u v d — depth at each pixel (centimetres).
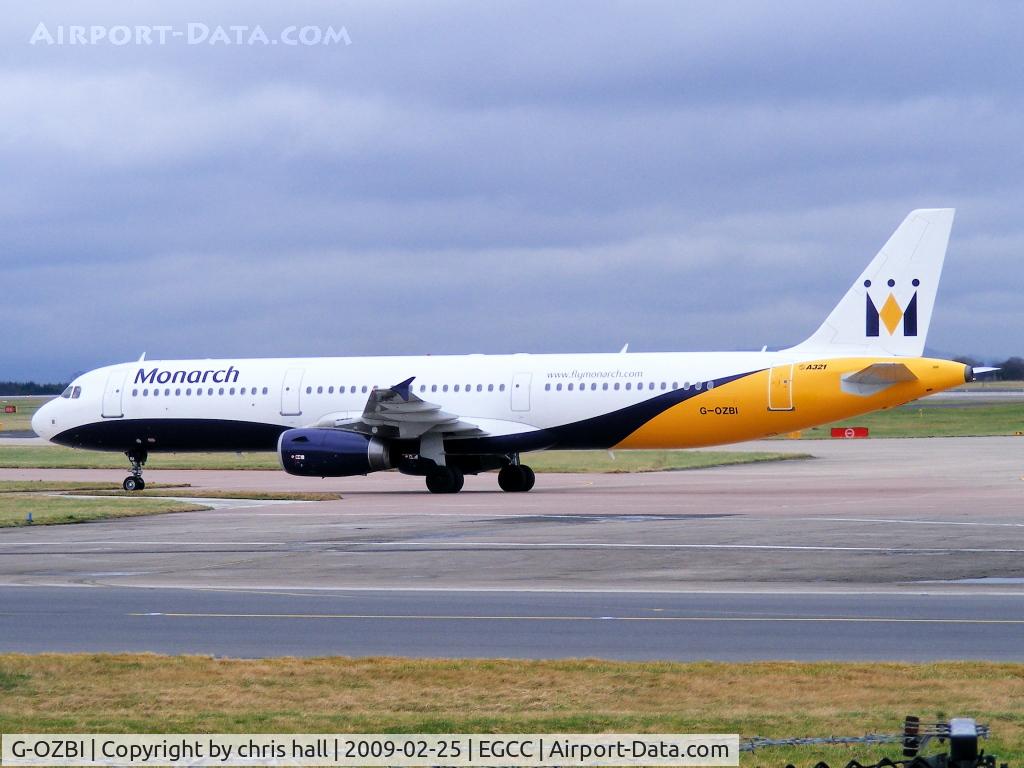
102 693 4338
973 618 5700
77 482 16625
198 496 13512
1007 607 6000
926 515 10556
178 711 4103
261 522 10662
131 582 7162
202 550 8681
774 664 4678
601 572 7369
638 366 13500
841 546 8438
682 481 15875
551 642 5241
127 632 5553
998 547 8319
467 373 14062
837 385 12731
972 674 4488
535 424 13662
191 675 4597
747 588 6694
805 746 3612
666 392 13250
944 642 5147
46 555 8475
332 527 10156
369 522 10538
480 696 4266
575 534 9344
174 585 7031
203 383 14925
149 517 11244
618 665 4684
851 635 5316
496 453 13975
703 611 5962
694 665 4675
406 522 10488
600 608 6088
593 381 13550
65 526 10488
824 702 4119
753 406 12975
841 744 3616
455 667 4678
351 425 13650
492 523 10281
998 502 11800
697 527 9744
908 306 12850
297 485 16325
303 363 14862
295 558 8181
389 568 7656
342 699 4241
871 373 12412
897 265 12875
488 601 6338
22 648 5216
